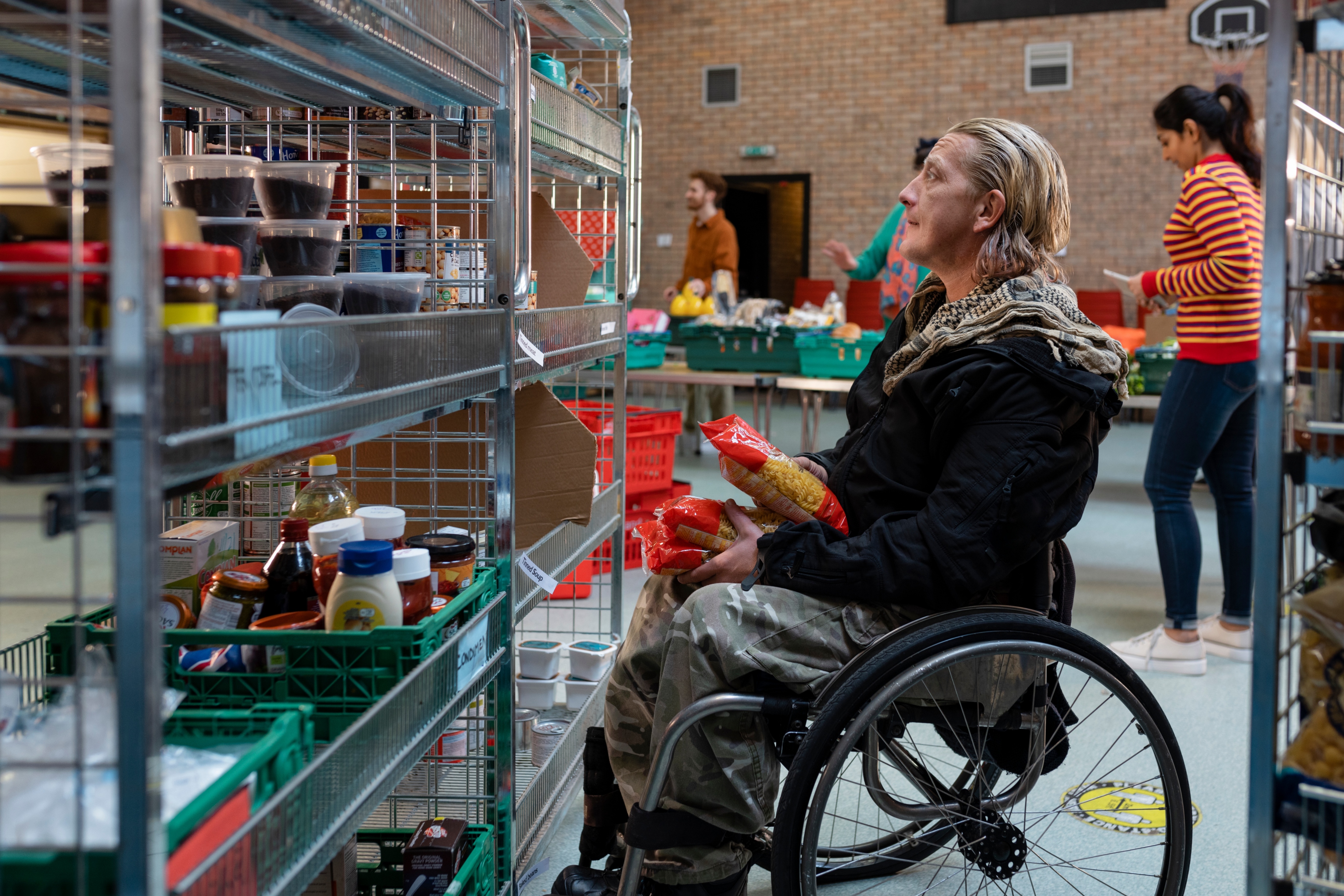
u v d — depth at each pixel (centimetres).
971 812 151
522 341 165
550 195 322
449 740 190
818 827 131
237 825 86
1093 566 422
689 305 683
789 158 1133
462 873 144
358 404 109
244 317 96
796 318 570
